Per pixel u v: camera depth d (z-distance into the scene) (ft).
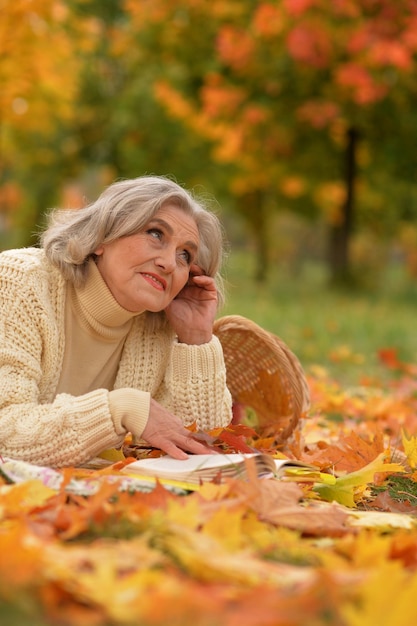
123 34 66.80
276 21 54.44
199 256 11.76
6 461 9.27
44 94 50.70
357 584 5.78
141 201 10.64
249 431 11.69
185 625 5.22
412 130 60.64
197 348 11.59
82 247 10.64
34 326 10.55
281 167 69.92
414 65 54.85
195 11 62.08
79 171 74.23
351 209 66.33
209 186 74.69
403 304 57.36
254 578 5.97
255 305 46.34
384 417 18.20
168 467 9.49
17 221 81.41
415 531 8.39
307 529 8.02
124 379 11.57
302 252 135.64
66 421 9.84
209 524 7.19
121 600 5.40
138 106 66.49
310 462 11.56
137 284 10.64
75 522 7.23
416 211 73.51
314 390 19.75
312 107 58.23
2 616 5.38
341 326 37.42
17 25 38.63
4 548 5.78
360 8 51.37
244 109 60.59
